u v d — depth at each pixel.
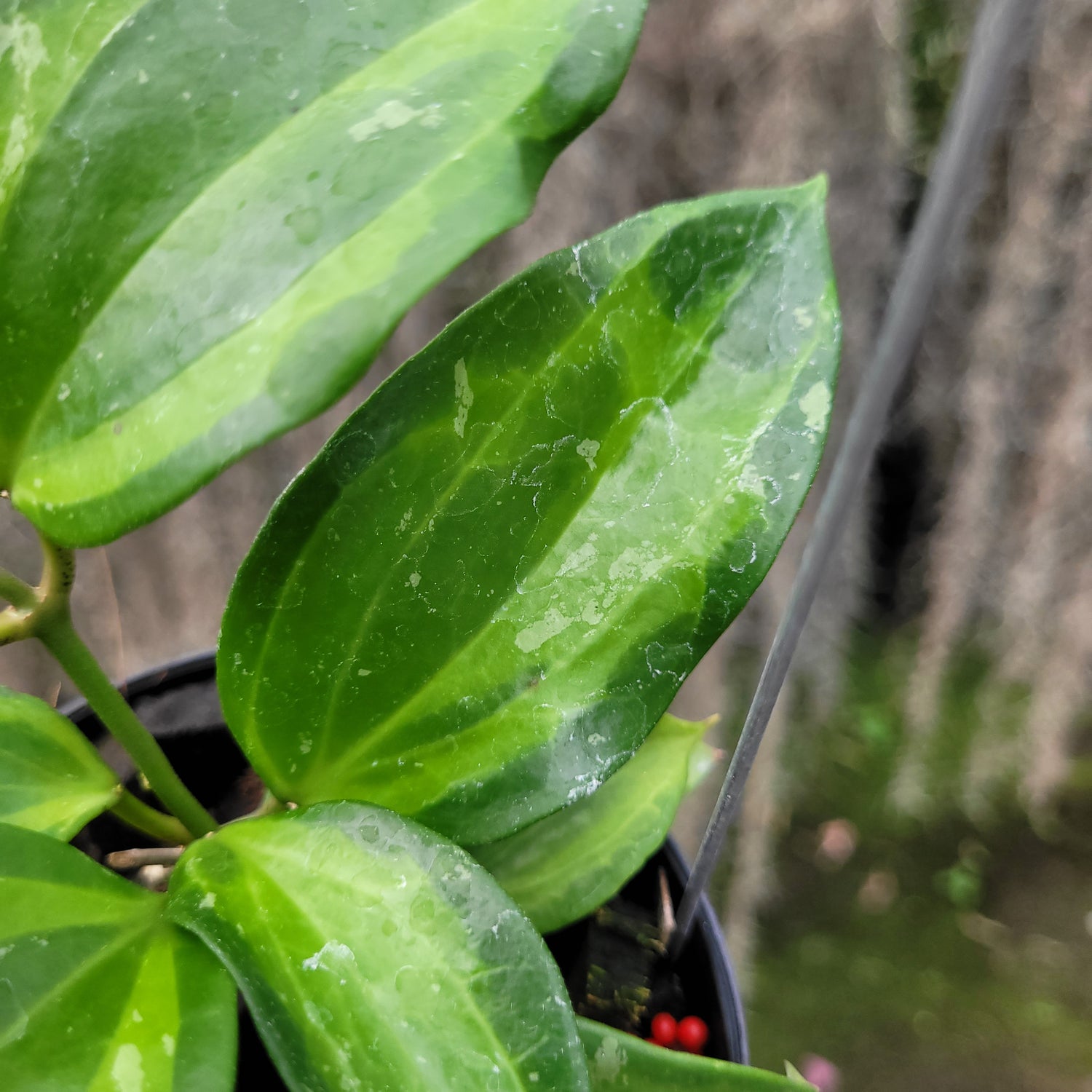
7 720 0.19
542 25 0.14
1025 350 0.46
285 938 0.15
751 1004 0.53
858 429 0.15
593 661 0.16
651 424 0.16
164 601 0.44
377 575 0.16
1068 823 0.60
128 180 0.14
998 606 0.55
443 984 0.14
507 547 0.16
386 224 0.13
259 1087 0.18
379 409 0.15
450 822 0.16
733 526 0.15
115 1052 0.14
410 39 0.14
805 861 0.59
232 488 0.42
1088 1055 0.52
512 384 0.15
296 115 0.14
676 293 0.15
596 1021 0.22
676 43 0.38
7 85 0.15
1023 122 0.40
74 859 0.16
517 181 0.13
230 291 0.14
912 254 0.13
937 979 0.55
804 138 0.38
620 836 0.21
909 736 0.60
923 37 0.38
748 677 0.53
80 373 0.14
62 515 0.14
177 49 0.14
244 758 0.25
